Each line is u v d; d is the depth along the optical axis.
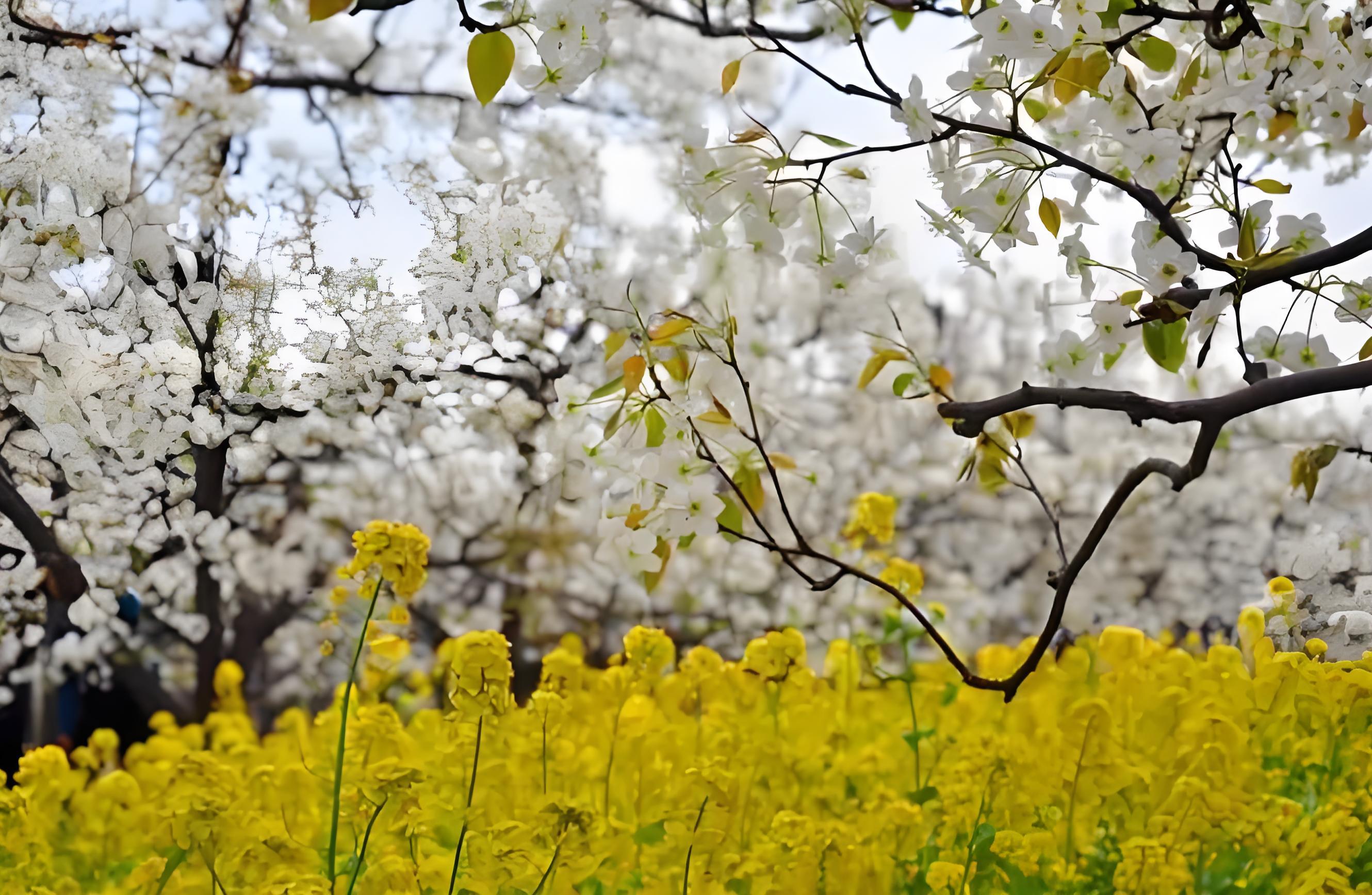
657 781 2.13
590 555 3.97
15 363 2.51
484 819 1.80
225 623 3.51
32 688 3.09
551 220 2.73
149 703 3.43
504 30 1.33
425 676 3.22
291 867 1.75
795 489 4.07
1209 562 4.62
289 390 2.69
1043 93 1.46
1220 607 4.59
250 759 2.48
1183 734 2.00
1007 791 1.97
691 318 1.46
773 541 1.46
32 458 2.83
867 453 4.55
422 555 1.71
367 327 2.65
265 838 1.75
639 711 2.26
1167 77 1.53
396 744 1.89
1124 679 2.57
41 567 2.71
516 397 3.10
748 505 1.46
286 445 3.29
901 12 1.50
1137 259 1.41
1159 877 1.80
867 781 2.27
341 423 3.21
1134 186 1.40
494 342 2.89
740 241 1.48
